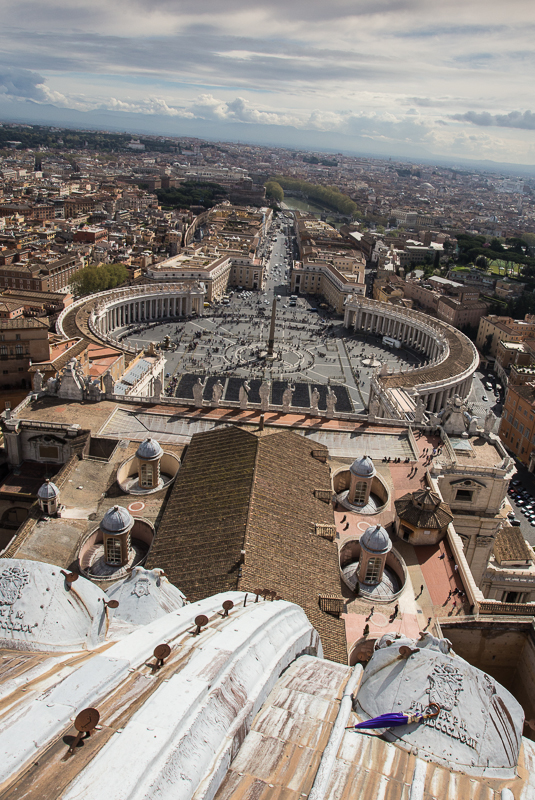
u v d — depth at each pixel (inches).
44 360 6373.0
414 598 3002.0
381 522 3550.7
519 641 2876.5
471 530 4252.0
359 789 585.6
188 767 539.5
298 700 756.0
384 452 4343.0
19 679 680.4
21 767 500.7
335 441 4407.0
